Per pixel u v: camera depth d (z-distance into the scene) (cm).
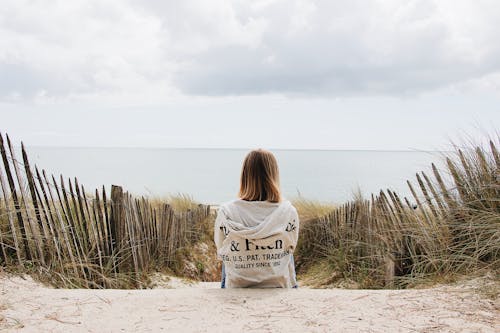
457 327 230
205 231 877
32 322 246
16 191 380
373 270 481
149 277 557
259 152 321
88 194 600
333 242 634
